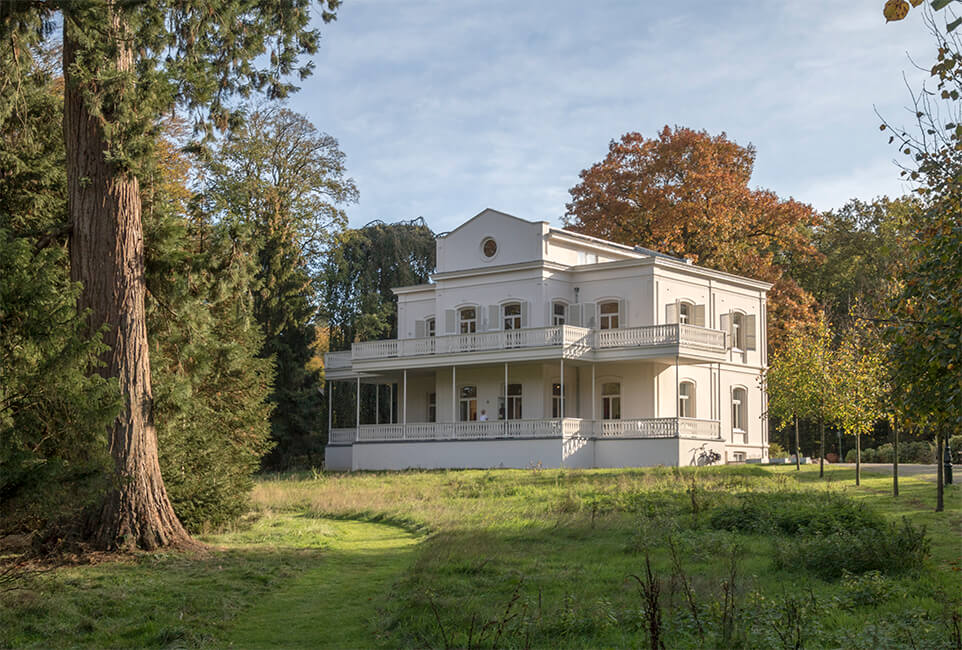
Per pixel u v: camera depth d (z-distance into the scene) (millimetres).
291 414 46062
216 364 19859
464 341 42281
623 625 10211
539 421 39250
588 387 42688
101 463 12758
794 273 63719
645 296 41312
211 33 19000
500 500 25734
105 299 16844
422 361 43562
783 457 45125
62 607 11984
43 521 16781
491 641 9773
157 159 17500
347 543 19266
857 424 28156
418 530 21000
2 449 11578
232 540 18812
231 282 18625
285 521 22547
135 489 16766
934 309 10742
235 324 21703
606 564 14320
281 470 46062
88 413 12648
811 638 9273
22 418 12398
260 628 11367
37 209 18953
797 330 50312
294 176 51250
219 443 21078
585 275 43062
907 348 11398
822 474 31281
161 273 18172
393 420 58844
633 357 39938
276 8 19703
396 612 11328
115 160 16453
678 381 39875
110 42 16250
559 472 33531
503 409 43188
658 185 56312
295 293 47500
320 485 32625
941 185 11594
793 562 13438
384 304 58625
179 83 17781
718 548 15125
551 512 21828
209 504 20062
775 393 35188
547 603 11320
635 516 19609
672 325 39000
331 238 53594
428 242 61375
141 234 17594
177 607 12281
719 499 21422
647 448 38656
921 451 45188
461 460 41281
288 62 19984
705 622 9617
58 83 27906
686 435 38344
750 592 10930
